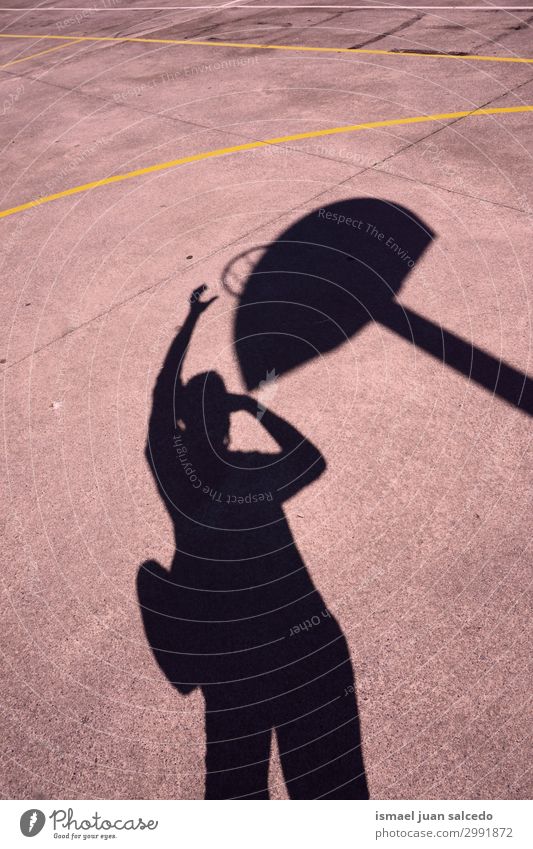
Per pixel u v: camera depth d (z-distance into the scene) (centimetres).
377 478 275
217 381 334
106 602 246
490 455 275
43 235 491
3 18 1434
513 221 415
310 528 261
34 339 386
